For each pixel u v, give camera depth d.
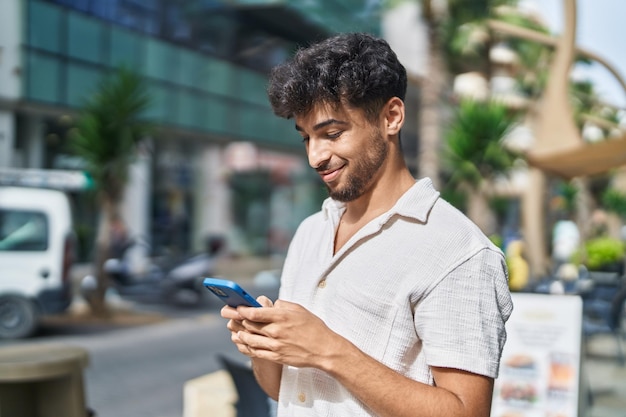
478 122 11.04
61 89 15.63
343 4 23.58
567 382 4.19
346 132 1.45
